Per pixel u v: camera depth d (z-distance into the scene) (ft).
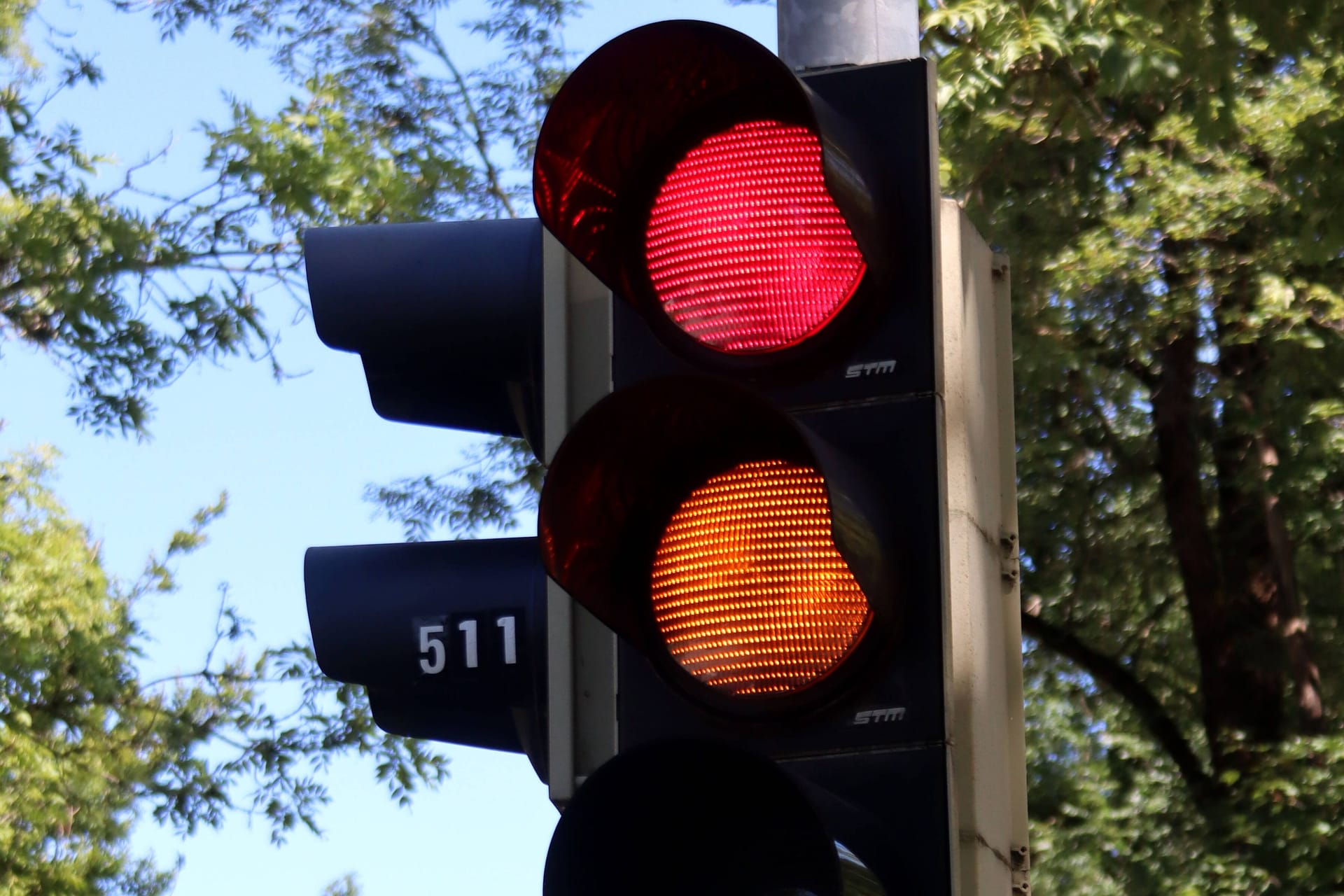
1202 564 49.62
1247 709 48.37
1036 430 49.34
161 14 45.70
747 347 10.41
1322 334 41.83
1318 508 48.06
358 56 46.88
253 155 38.65
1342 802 40.96
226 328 38.09
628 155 10.71
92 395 37.96
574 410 11.36
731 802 9.90
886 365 10.18
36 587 50.01
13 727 48.21
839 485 9.52
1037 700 50.47
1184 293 42.11
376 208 40.88
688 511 10.30
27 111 38.06
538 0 47.14
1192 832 43.04
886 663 9.82
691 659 10.14
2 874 48.83
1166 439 49.60
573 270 11.53
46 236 37.32
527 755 11.62
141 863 56.49
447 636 11.35
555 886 9.93
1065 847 43.16
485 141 47.60
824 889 9.68
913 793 9.63
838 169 9.92
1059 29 32.40
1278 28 29.14
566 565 10.04
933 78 10.56
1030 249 43.55
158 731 47.55
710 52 10.35
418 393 12.09
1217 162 40.86
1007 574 11.86
